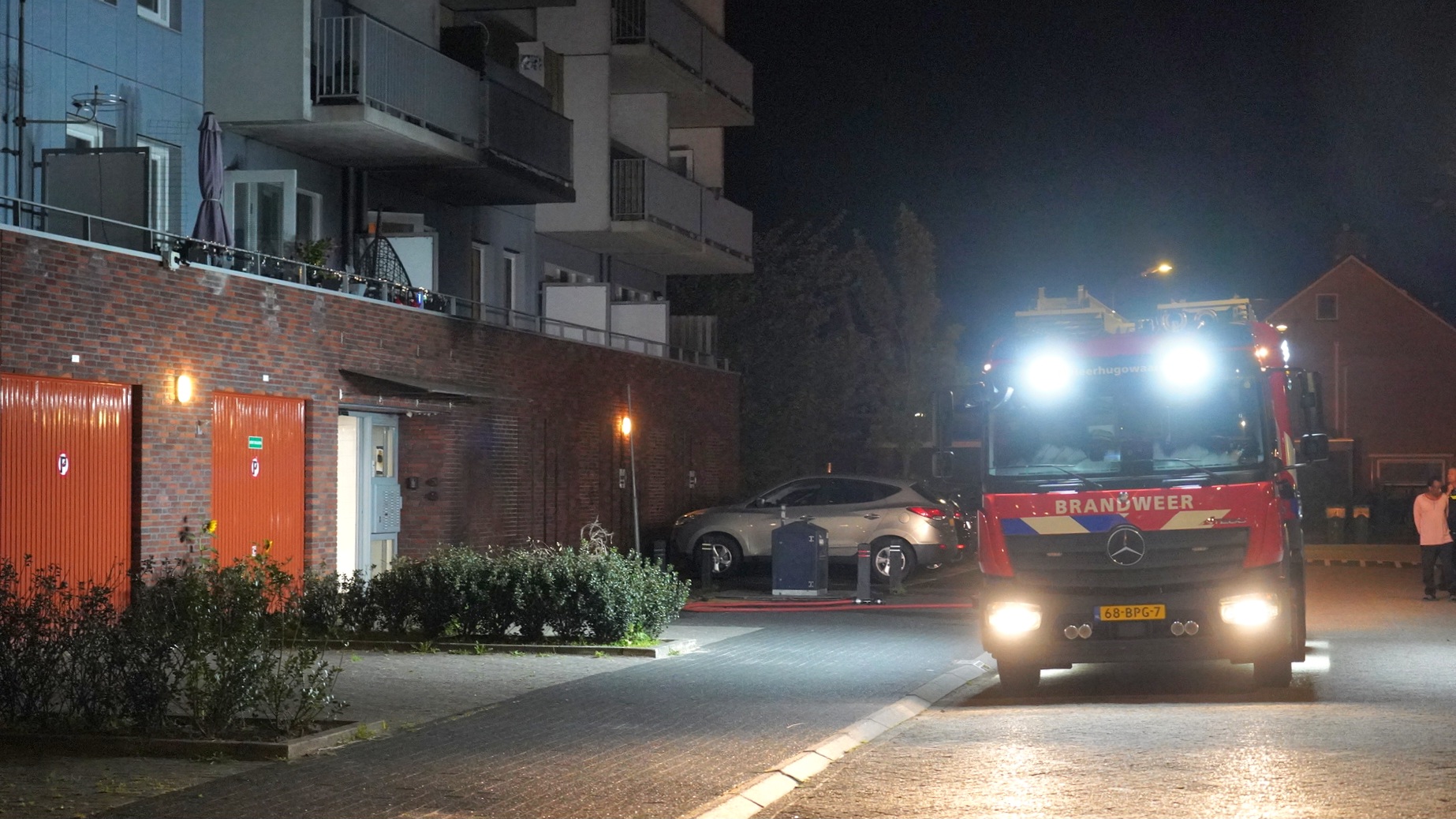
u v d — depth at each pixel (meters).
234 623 10.27
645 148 32.12
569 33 29.02
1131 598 12.70
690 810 8.17
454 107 21.94
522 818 7.91
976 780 8.94
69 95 16.94
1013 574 12.97
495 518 22.84
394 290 21.88
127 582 15.09
